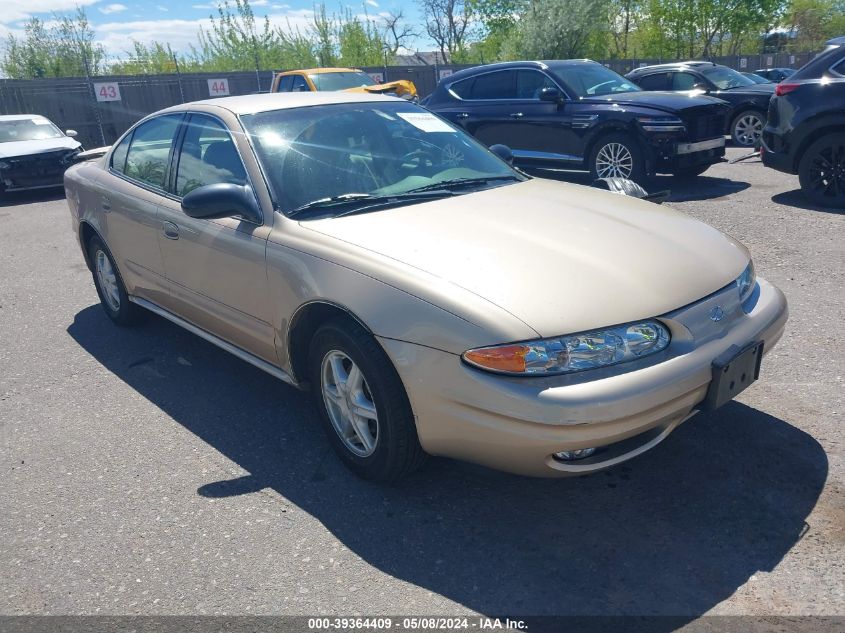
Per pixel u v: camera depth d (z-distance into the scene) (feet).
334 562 8.73
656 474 10.10
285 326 10.72
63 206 37.93
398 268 9.21
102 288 17.52
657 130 28.17
